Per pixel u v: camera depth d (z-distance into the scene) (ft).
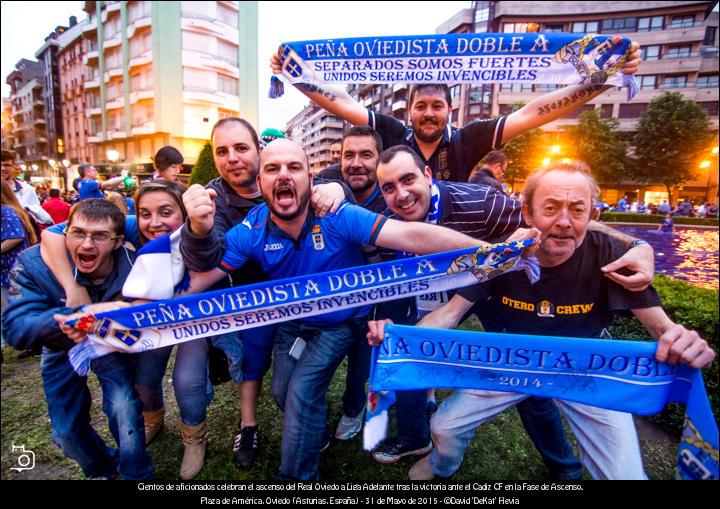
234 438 7.23
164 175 13.03
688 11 108.58
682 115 84.64
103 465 6.20
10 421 7.97
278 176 5.16
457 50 6.88
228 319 5.63
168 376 9.91
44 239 5.32
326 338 5.97
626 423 5.06
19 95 154.71
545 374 5.02
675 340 4.46
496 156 12.89
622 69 6.41
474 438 7.68
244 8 102.01
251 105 107.24
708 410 4.24
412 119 8.00
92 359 5.40
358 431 7.62
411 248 5.38
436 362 5.21
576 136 87.86
